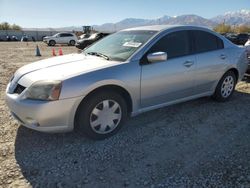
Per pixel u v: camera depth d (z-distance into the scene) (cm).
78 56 476
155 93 445
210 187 301
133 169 336
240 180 311
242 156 363
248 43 860
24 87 380
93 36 2472
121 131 438
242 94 652
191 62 484
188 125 464
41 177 319
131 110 431
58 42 3431
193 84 500
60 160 355
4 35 6181
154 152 375
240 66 589
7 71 1005
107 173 328
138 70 417
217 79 546
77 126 402
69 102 364
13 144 394
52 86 359
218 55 536
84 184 308
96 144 396
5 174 323
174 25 499
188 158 360
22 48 2702
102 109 397
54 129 370
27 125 378
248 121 482
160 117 497
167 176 321
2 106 553
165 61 450
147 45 438
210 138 417
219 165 342
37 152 373
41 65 426
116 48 465
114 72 395
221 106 559
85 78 374
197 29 514
